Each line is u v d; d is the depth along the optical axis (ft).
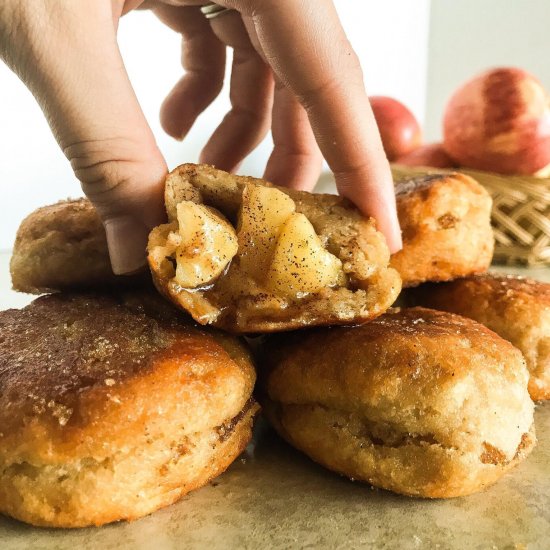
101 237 0.94
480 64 2.22
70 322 0.85
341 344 0.83
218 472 0.79
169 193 0.82
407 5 2.25
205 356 0.78
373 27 2.22
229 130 1.30
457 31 2.25
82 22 0.72
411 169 1.54
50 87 0.73
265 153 2.00
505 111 1.51
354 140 0.87
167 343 0.79
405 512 0.75
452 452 0.76
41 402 0.73
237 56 1.25
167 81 1.81
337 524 0.74
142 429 0.73
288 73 0.86
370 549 0.71
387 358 0.79
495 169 1.57
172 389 0.74
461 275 1.06
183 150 1.90
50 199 1.72
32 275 0.95
